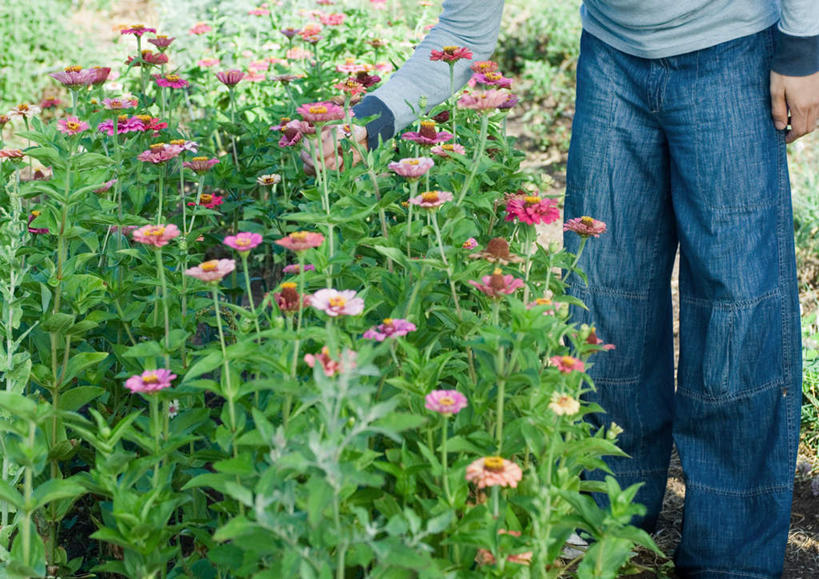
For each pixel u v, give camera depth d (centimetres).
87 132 289
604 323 242
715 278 219
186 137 376
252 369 183
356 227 213
